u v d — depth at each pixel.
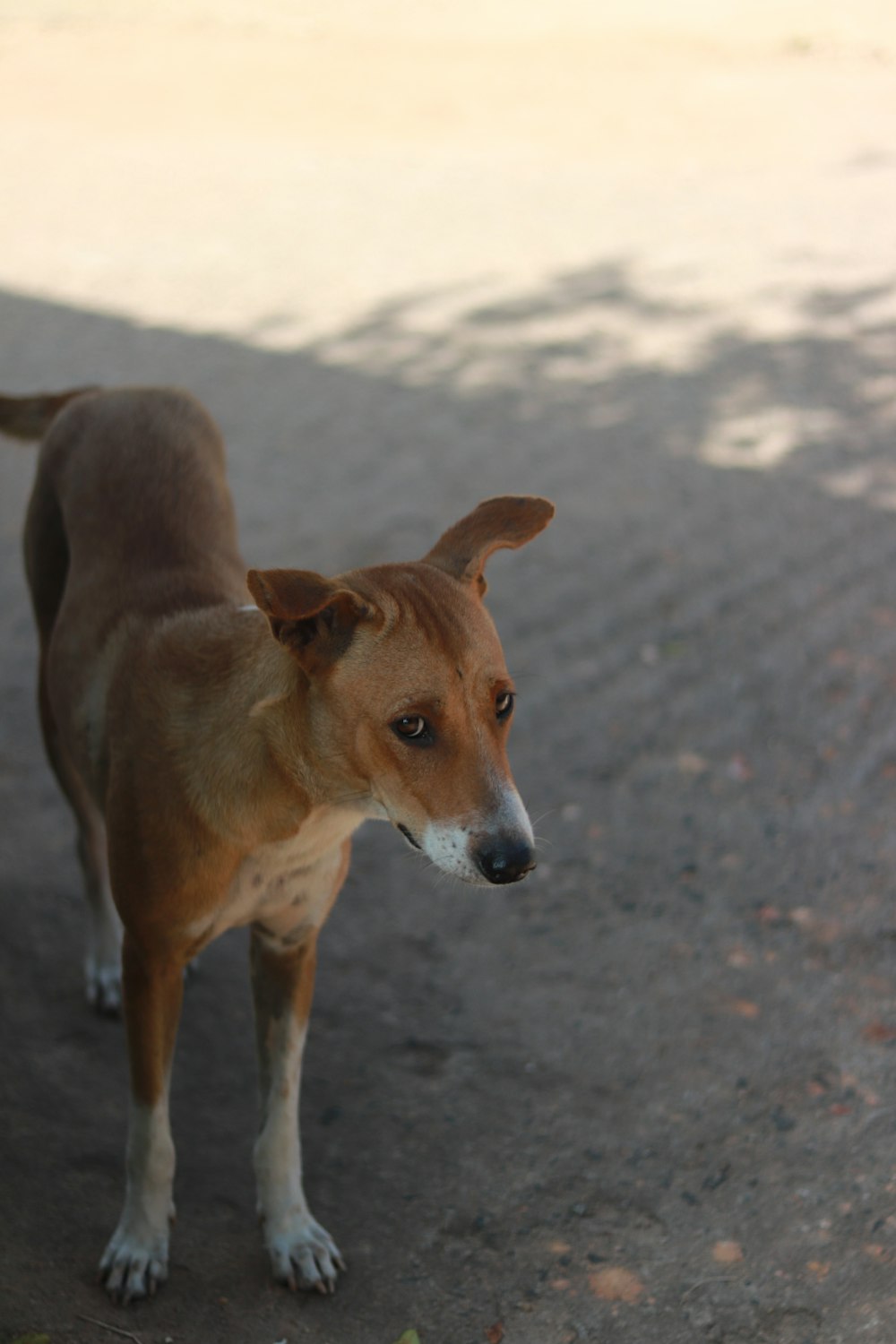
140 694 1.92
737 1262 1.94
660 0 9.62
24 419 2.28
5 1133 2.02
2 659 2.75
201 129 7.19
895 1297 1.91
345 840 1.92
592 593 3.03
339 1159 2.04
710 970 2.24
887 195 6.01
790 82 7.86
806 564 3.15
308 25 9.27
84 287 5.01
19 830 2.41
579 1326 1.89
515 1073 2.12
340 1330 1.89
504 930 2.30
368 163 6.62
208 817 1.86
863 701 2.66
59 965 2.23
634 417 3.97
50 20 9.39
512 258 5.32
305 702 1.82
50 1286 1.89
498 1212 1.99
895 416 3.94
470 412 4.00
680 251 5.36
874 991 2.21
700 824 2.45
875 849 2.41
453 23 9.22
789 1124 2.07
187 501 2.10
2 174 6.46
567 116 7.34
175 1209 1.96
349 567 3.09
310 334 4.60
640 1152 2.04
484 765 1.79
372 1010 2.20
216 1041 2.16
